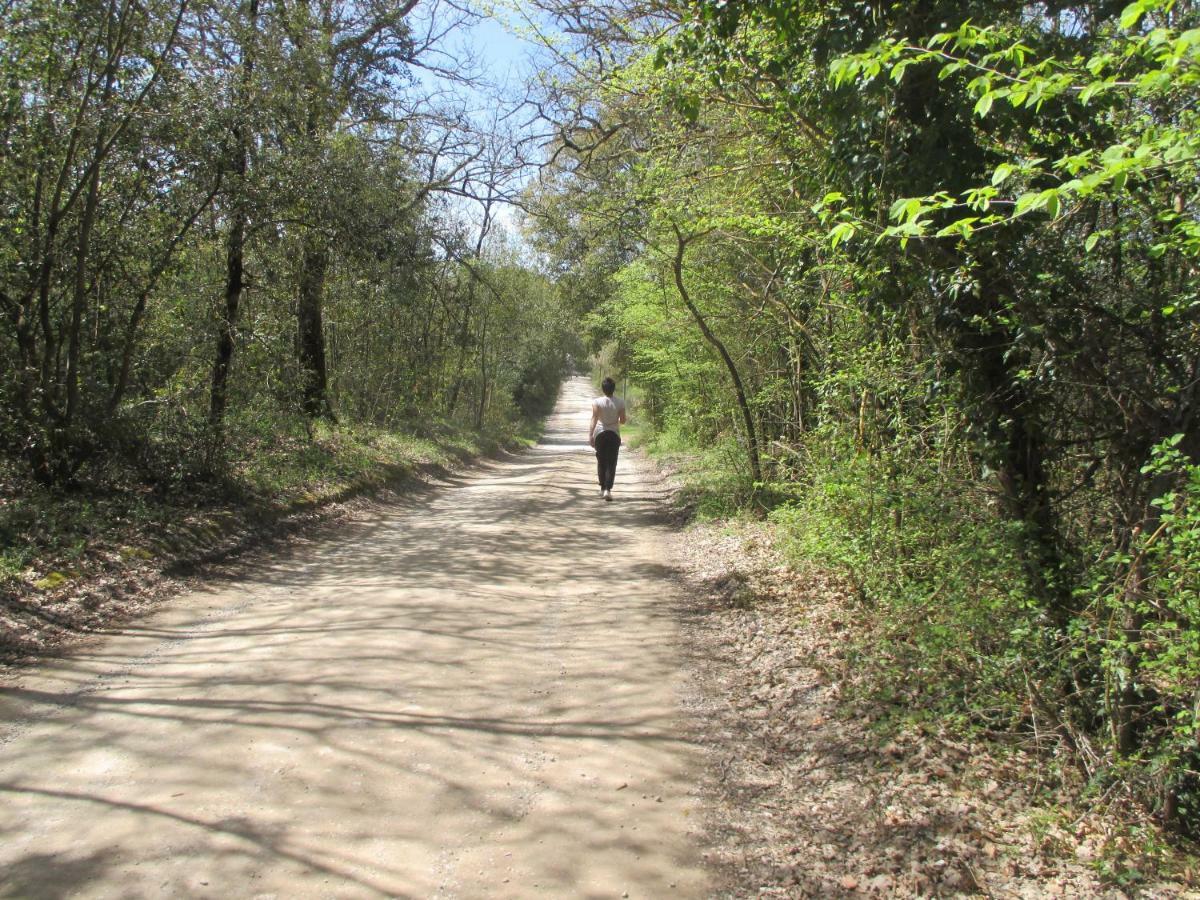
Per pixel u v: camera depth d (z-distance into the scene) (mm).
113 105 8164
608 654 5645
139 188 8945
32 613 5680
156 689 4703
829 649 5477
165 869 2973
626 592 7465
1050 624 4070
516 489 15469
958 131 4461
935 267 4473
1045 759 3879
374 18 15141
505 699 4746
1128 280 3918
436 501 13961
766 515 9844
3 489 7676
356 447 15344
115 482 8789
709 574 8047
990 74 3160
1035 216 3939
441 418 26953
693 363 12984
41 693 4594
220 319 10406
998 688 4129
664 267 11555
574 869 3109
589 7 10172
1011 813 3484
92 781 3604
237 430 10898
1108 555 3914
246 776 3684
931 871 3105
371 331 19688
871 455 6113
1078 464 4355
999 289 4223
